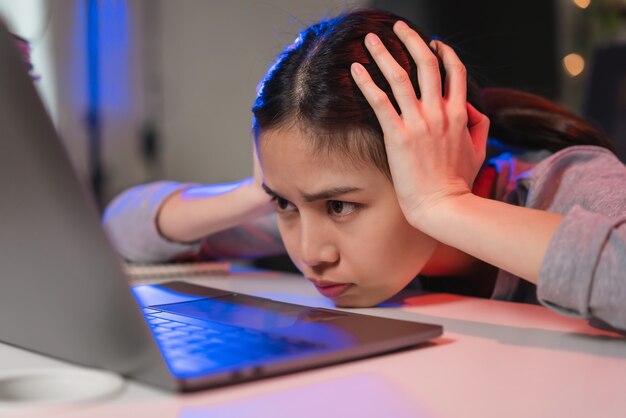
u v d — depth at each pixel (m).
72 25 3.17
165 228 1.25
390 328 0.65
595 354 0.62
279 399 0.48
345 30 0.82
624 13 2.74
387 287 0.85
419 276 1.08
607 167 0.89
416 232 0.82
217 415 0.45
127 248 1.29
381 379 0.53
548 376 0.55
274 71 0.82
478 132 0.85
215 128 3.34
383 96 0.76
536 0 2.53
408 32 0.82
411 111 0.77
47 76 3.13
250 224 1.30
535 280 0.69
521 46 2.54
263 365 0.52
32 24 3.02
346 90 0.76
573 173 0.90
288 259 1.50
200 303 0.78
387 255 0.81
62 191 0.47
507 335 0.70
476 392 0.50
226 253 1.35
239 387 0.51
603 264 0.64
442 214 0.75
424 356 0.61
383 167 0.78
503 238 0.71
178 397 0.48
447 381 0.53
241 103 3.23
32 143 0.46
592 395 0.50
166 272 1.17
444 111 0.79
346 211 0.80
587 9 2.72
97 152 3.23
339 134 0.76
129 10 3.30
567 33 2.71
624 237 0.65
